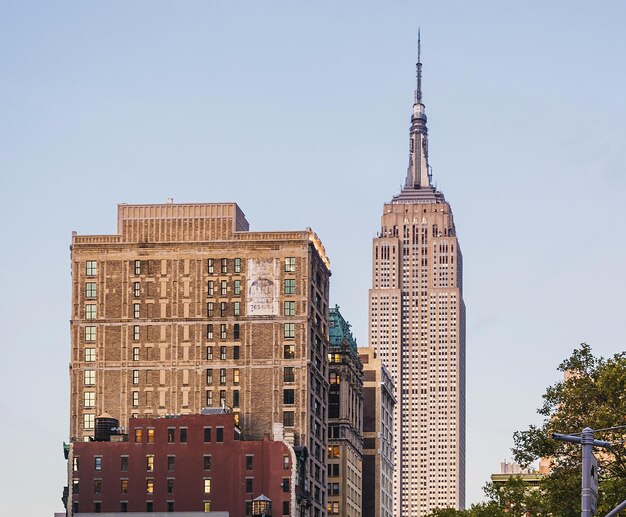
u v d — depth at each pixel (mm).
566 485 168000
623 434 163875
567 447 170500
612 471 166000
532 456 172500
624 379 167375
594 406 170250
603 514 157125
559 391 175125
